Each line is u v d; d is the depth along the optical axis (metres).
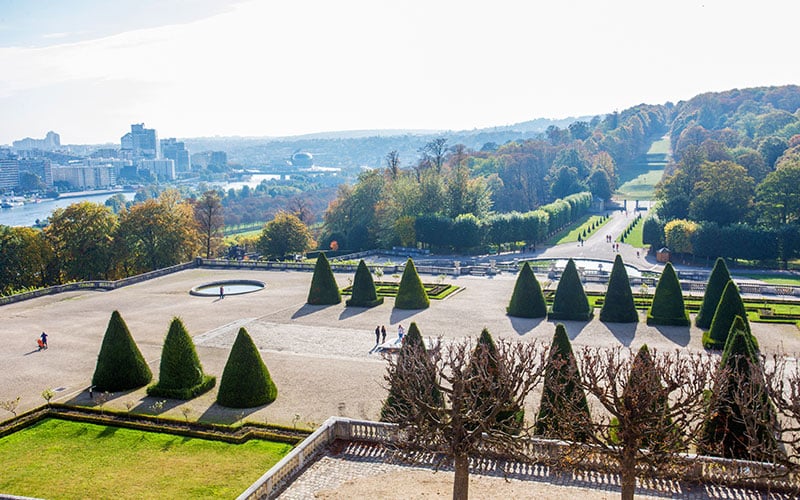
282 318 85.12
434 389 45.56
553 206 188.50
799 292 96.94
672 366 58.94
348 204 175.75
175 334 56.97
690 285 101.38
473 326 78.69
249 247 178.25
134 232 132.50
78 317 87.69
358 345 71.75
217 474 41.12
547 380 38.53
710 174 151.62
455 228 154.12
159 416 51.41
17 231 118.44
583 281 109.00
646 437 36.50
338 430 44.19
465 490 33.50
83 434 48.81
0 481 40.88
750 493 36.16
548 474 38.88
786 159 178.50
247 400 53.72
